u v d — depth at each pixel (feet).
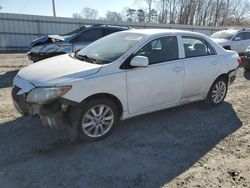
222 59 18.19
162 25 88.89
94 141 13.24
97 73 12.57
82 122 12.56
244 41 45.83
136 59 13.19
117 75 13.05
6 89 22.74
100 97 12.91
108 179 10.39
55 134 13.74
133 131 14.57
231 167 11.48
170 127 15.31
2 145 12.55
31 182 10.01
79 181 10.19
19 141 12.98
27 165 11.05
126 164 11.44
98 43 16.31
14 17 67.31
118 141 13.41
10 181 10.02
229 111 18.34
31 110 12.13
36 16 70.03
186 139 13.96
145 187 10.01
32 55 31.45
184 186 10.12
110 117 13.53
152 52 14.64
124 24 81.76
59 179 10.26
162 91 15.06
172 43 15.64
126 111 13.96
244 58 33.17
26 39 70.13
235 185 10.27
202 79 17.07
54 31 73.41
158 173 10.89
